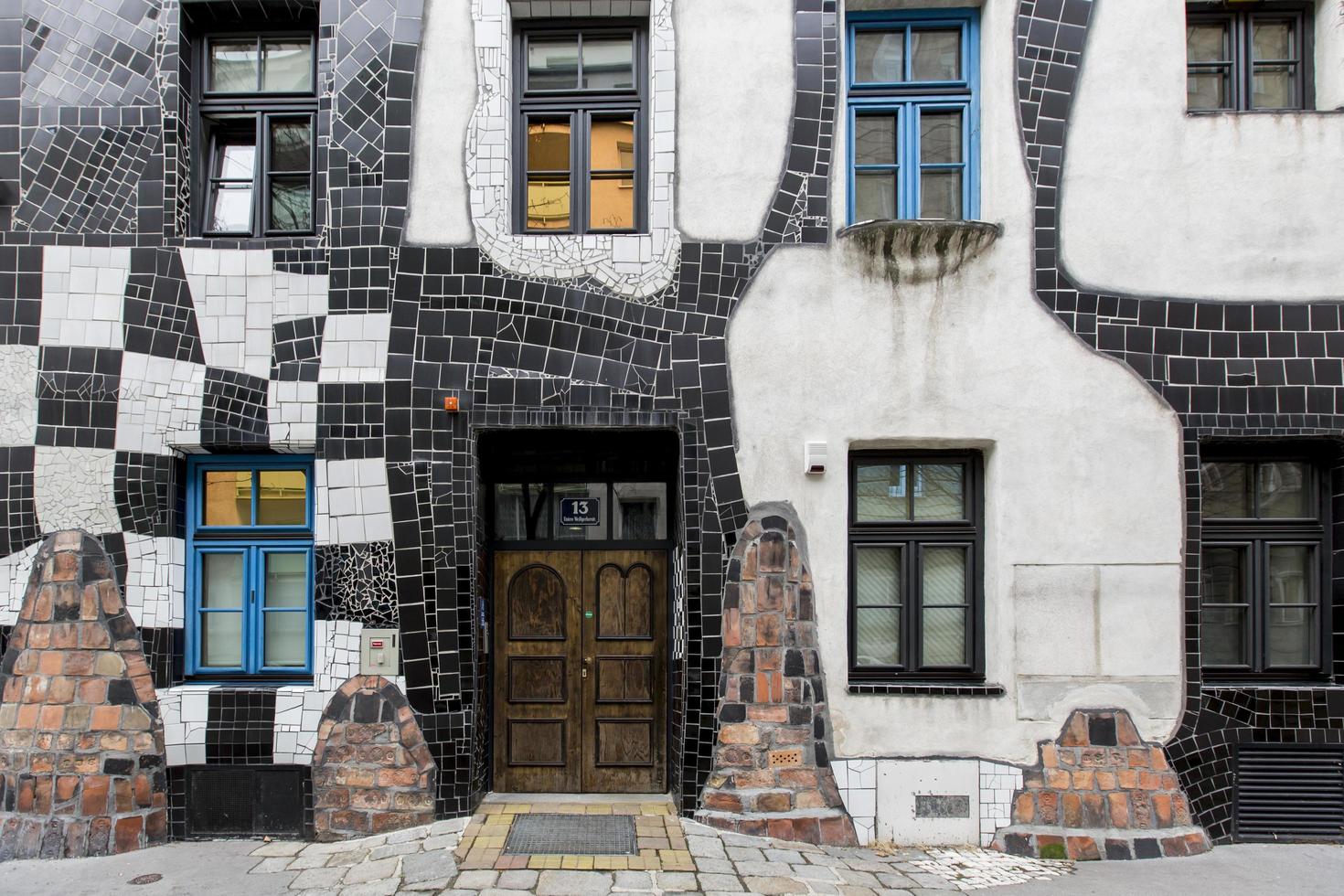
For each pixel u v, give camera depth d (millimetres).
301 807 4715
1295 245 4875
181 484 4996
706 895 3887
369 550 4785
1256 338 4848
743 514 4816
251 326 4895
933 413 4840
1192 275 4883
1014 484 4809
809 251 4914
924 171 5156
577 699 5355
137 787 4664
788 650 4758
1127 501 4797
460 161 4953
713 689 4762
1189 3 5055
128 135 4965
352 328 4875
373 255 4898
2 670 4730
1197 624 4754
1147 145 4910
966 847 4656
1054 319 4867
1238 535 4941
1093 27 4945
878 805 4688
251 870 4254
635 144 5188
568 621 5383
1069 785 4676
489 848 4344
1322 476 4965
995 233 4828
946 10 5156
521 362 4875
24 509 4793
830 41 4973
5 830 4570
